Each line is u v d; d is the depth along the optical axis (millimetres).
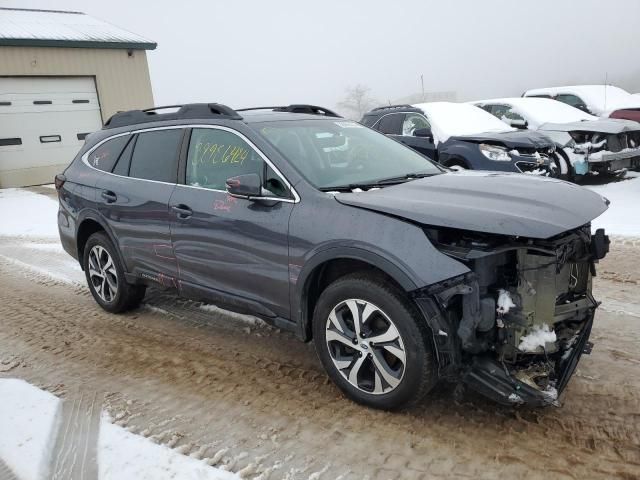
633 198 8672
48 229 10117
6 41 14883
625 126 9719
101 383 3928
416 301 2912
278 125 4105
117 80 17312
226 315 5133
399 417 3227
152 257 4555
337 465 2850
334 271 3492
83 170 5355
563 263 2975
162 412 3477
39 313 5523
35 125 15891
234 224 3764
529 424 3086
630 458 2754
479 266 2898
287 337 4543
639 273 5473
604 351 3895
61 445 3164
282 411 3398
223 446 3070
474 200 3127
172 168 4391
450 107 10070
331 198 3363
